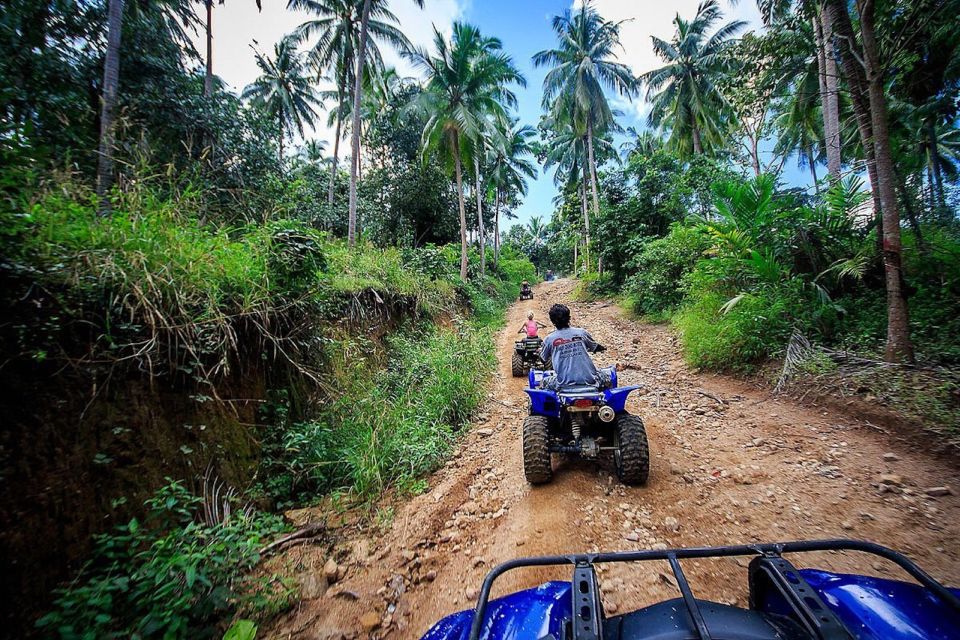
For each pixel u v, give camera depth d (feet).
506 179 117.19
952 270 19.80
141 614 7.22
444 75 65.51
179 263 11.93
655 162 53.42
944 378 14.53
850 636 3.57
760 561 4.89
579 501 11.34
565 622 4.43
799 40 23.09
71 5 26.12
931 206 26.43
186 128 29.66
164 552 8.11
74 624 6.61
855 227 22.54
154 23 31.71
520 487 12.57
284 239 15.26
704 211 47.34
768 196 23.57
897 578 7.63
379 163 83.46
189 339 11.06
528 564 4.59
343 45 59.36
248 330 13.55
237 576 8.61
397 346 24.38
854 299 21.21
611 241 56.95
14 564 6.87
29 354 8.07
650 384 22.20
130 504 8.77
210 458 10.89
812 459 12.55
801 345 19.49
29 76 22.35
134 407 9.66
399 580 8.97
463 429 18.17
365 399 16.57
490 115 74.95
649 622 4.26
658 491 11.50
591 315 50.65
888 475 11.13
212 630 7.50
